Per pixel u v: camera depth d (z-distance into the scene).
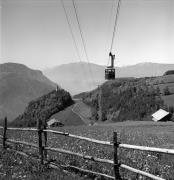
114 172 10.43
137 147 9.48
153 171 11.30
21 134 24.25
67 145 17.70
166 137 28.55
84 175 11.38
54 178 10.85
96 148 16.38
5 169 12.35
